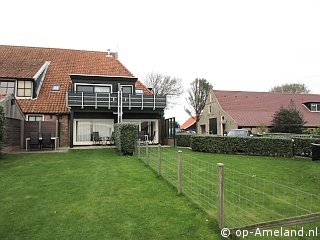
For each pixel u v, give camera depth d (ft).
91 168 39.09
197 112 193.36
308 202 26.21
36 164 42.32
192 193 26.76
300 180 36.09
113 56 94.53
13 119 59.16
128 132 53.42
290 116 109.70
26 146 61.31
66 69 85.56
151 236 18.22
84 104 71.92
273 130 112.47
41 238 17.90
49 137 62.75
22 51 88.79
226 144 61.46
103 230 19.04
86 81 77.30
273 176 37.70
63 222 20.30
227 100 136.77
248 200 25.48
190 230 19.01
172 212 22.07
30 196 26.11
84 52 94.68
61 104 74.95
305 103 135.95
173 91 181.37
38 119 72.18
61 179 32.55
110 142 75.25
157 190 27.86
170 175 34.06
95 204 23.91
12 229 19.17
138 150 49.93
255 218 21.49
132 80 80.69
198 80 195.42
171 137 78.48
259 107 132.26
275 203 25.39
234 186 30.78
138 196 26.04
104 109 74.54
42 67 80.43
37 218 20.99
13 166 40.60
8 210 22.57
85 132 75.36
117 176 33.94
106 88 79.15
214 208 22.72
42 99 74.95
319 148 52.54
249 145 60.54
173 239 17.84
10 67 76.59
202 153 60.54
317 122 125.49
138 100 76.18
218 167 18.51
